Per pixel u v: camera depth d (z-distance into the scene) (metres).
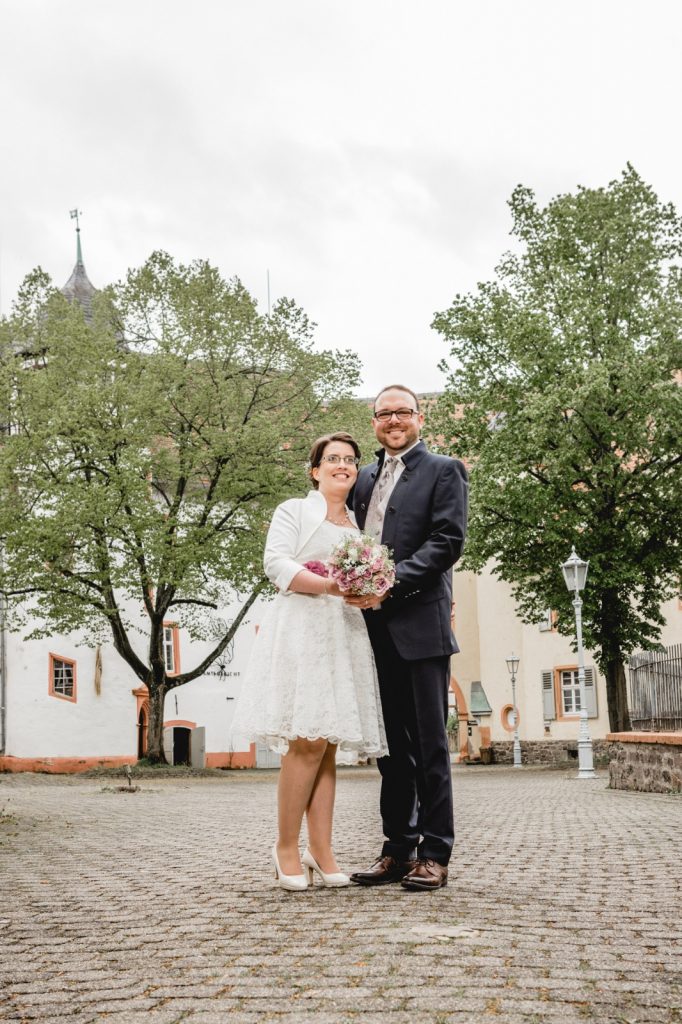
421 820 5.45
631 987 3.29
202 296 33.00
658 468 28.61
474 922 4.25
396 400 5.46
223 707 44.34
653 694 17.73
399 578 5.08
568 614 28.19
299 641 4.99
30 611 31.05
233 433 30.66
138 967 3.70
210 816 12.41
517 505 28.77
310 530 5.27
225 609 44.47
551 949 3.78
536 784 21.02
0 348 33.12
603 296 30.83
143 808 14.35
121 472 29.78
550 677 38.97
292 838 5.20
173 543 30.41
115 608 31.84
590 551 28.56
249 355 32.84
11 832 10.01
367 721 5.08
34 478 30.06
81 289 49.62
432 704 5.14
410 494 5.35
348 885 5.25
